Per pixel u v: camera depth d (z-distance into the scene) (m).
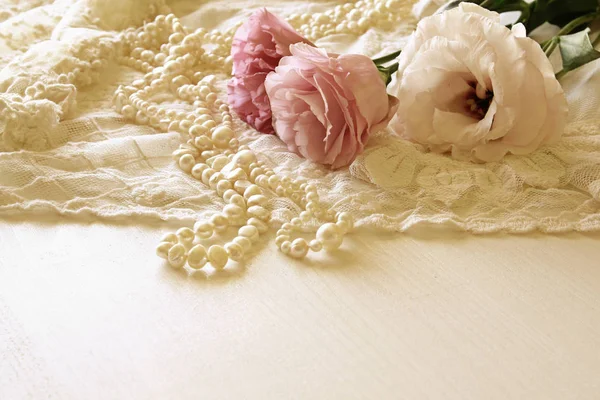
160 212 0.43
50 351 0.36
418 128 0.46
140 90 0.50
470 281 0.39
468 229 0.42
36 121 0.45
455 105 0.47
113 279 0.39
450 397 0.34
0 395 0.34
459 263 0.40
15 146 0.46
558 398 0.34
